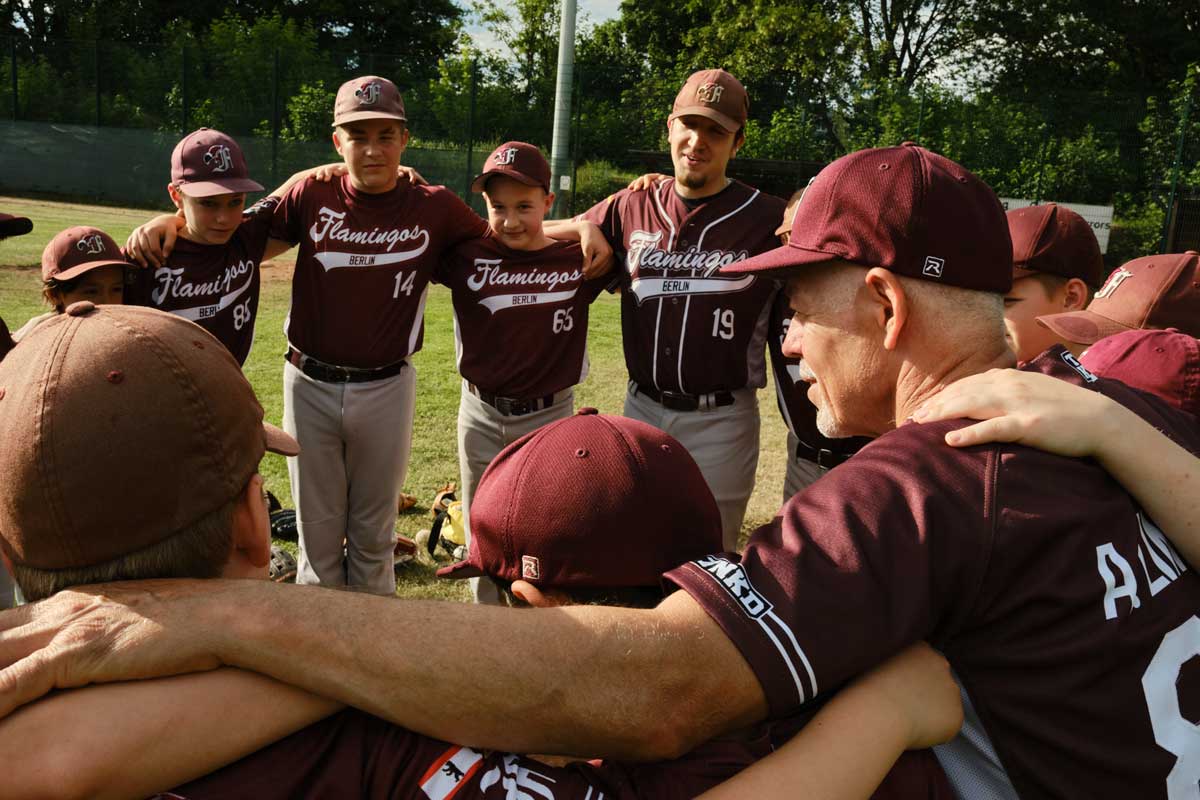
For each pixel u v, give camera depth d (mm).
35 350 943
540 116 18578
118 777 846
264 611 925
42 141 20625
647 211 3557
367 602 958
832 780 905
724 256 3338
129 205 19891
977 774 1049
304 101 19594
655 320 3439
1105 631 977
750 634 917
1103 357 1712
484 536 1143
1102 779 981
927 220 1140
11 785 829
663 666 910
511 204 3605
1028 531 980
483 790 920
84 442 896
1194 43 26203
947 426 1096
